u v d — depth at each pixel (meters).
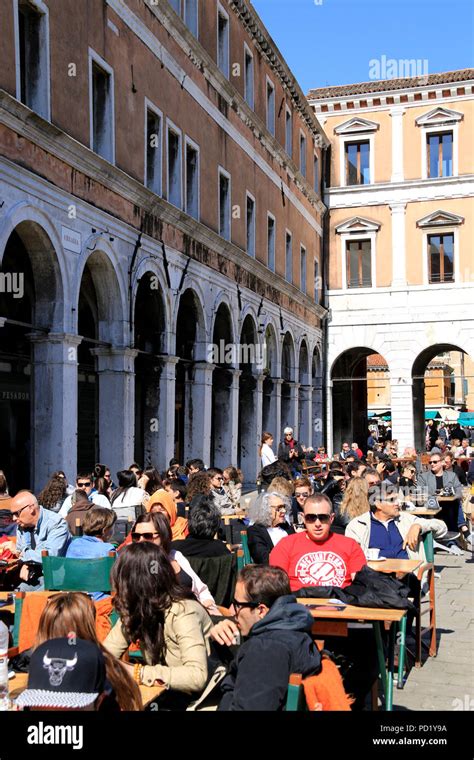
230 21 28.88
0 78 14.21
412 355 42.12
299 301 38.53
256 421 31.09
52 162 16.12
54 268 16.44
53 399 16.55
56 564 7.07
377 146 43.19
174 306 22.89
